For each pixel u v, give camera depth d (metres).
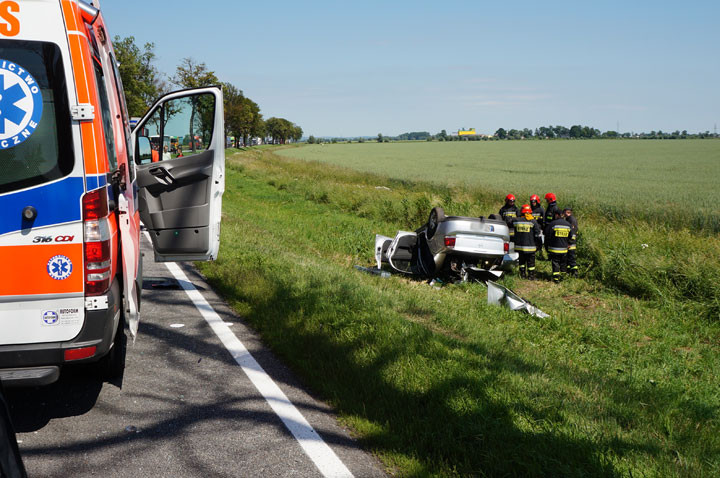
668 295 9.15
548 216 13.04
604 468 3.41
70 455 3.48
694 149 100.12
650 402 4.78
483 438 3.73
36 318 3.63
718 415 4.66
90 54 3.79
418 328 6.03
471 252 9.73
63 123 3.59
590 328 7.34
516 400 4.35
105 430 3.83
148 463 3.42
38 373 3.62
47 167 3.58
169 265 9.51
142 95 50.69
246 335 5.99
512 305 7.98
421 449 3.62
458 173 44.81
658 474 3.41
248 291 7.35
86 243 3.66
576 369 5.62
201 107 6.83
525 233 11.18
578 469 3.37
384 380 4.65
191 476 3.29
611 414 4.35
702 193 28.52
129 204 4.84
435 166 55.91
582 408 4.36
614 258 10.55
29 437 3.71
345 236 14.27
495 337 6.52
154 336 5.84
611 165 58.16
